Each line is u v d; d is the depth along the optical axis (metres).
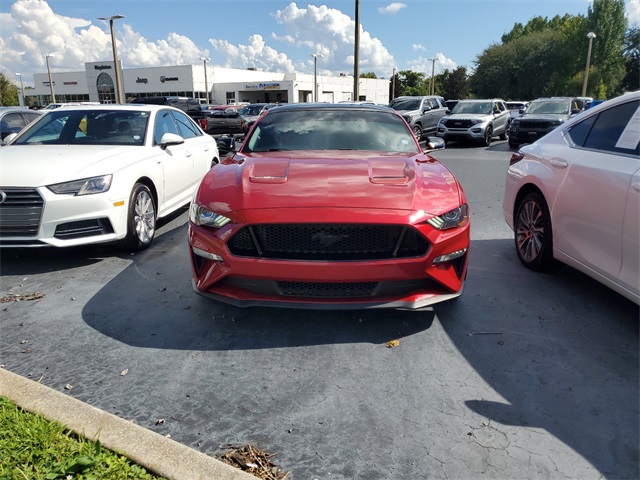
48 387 2.61
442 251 3.16
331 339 3.30
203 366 2.98
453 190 3.45
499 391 2.72
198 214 3.34
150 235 5.37
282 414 2.53
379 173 3.54
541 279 4.36
